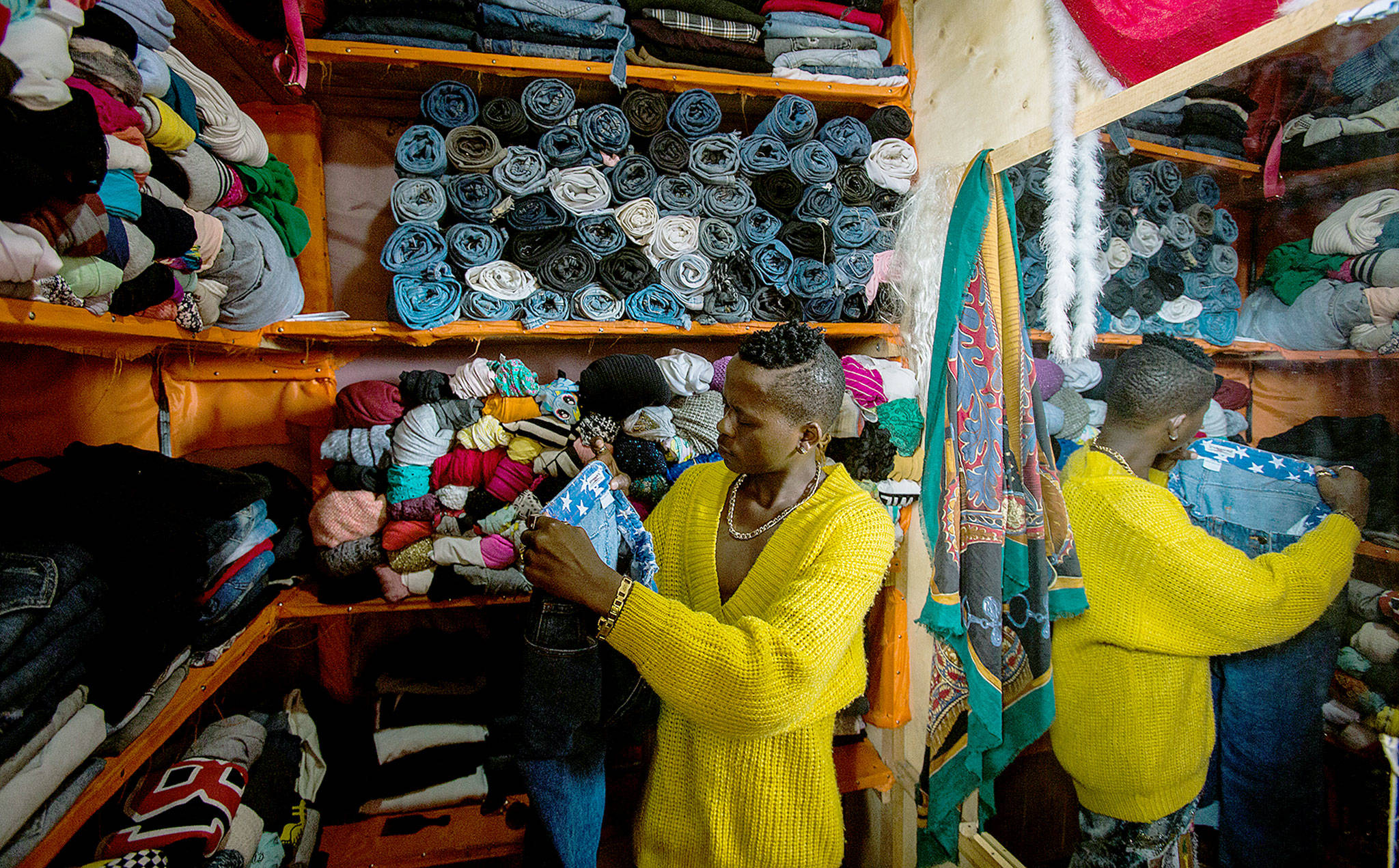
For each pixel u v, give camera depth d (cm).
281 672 176
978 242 122
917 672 173
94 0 73
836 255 163
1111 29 99
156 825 107
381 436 145
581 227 144
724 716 73
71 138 60
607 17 148
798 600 75
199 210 103
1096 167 104
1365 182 68
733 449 84
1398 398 65
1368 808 69
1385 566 66
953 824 131
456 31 138
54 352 107
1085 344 105
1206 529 87
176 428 142
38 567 69
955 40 151
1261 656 81
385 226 173
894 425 154
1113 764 104
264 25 124
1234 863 86
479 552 142
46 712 69
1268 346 78
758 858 92
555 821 94
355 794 155
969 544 119
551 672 89
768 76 157
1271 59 78
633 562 95
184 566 91
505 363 150
